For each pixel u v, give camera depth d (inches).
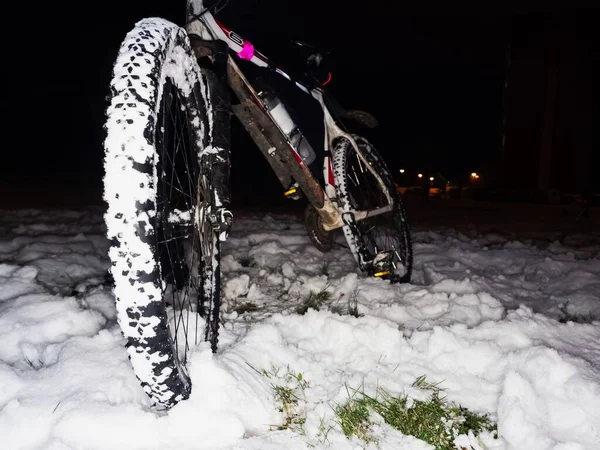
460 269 149.4
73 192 407.2
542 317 97.5
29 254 142.9
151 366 56.1
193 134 75.5
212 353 69.7
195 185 76.9
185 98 72.1
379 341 85.0
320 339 88.2
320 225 132.3
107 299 103.5
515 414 64.2
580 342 89.4
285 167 106.5
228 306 111.0
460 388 74.5
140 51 57.8
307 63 116.5
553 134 855.7
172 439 58.9
